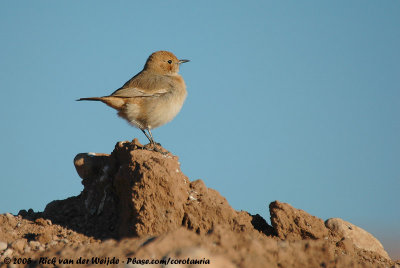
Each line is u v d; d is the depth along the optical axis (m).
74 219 14.90
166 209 13.31
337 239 14.98
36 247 12.66
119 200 14.33
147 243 10.47
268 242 11.00
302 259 10.80
